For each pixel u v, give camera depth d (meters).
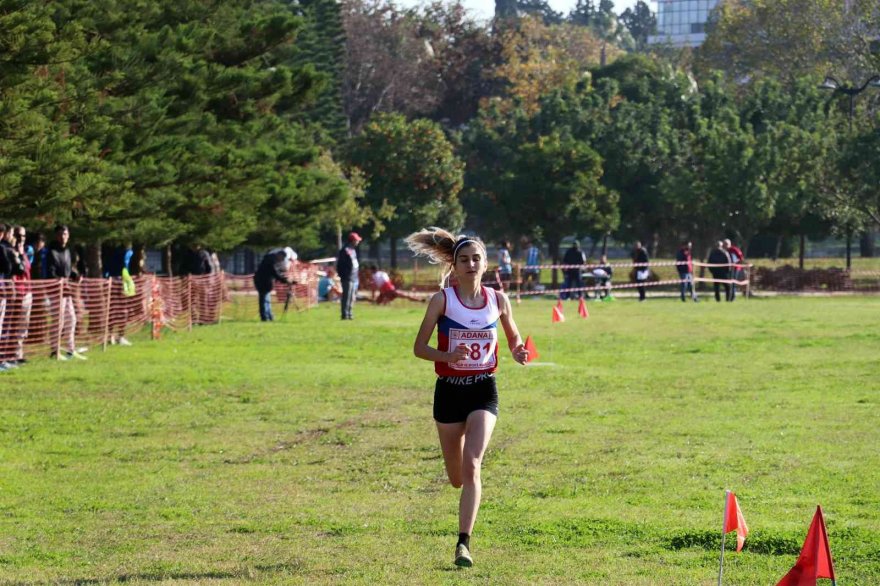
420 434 18.25
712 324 41.69
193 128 41.88
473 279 11.09
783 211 75.81
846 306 53.75
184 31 39.34
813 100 86.25
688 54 162.12
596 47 161.75
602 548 11.24
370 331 38.84
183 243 46.47
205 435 18.33
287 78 46.69
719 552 11.01
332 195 52.47
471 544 11.48
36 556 11.12
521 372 26.36
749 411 20.17
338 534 12.00
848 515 12.30
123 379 25.06
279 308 54.12
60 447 17.25
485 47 131.50
